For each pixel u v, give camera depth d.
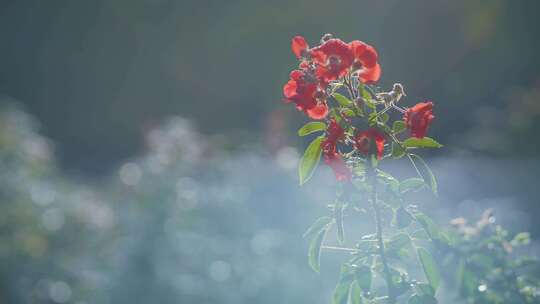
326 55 2.46
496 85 18.09
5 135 7.99
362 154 2.51
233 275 6.20
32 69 19.41
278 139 8.66
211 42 18.39
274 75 18.11
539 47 18.16
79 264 6.69
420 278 3.42
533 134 13.49
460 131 17.92
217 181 7.50
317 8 17.69
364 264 2.69
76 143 19.47
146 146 9.62
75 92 19.42
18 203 7.32
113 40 19.11
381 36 17.81
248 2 18.05
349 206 2.63
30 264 6.69
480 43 18.06
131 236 6.45
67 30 19.25
